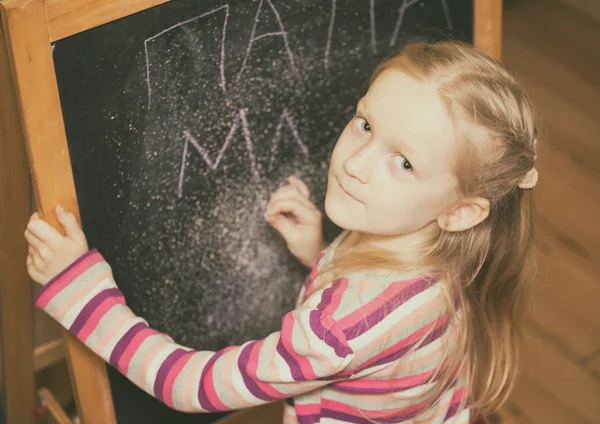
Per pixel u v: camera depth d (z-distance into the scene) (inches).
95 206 36.7
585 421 60.0
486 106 34.3
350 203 36.1
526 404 60.9
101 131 35.5
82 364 39.1
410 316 36.6
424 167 34.3
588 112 78.8
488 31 46.6
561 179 73.9
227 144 40.3
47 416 53.4
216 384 36.6
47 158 34.2
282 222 43.9
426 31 44.8
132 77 35.5
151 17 34.9
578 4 87.5
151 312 41.3
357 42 42.6
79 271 36.1
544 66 82.6
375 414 39.2
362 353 35.9
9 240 39.8
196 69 37.5
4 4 31.2
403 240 37.9
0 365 50.6
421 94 33.9
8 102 34.7
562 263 68.4
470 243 38.4
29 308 44.3
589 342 64.1
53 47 32.8
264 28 38.9
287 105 41.5
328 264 40.1
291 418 41.8
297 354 35.4
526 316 65.5
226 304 43.9
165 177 38.7
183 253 41.1
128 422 42.9
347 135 36.4
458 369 40.9
